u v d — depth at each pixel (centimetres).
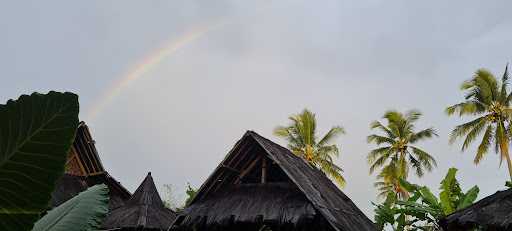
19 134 107
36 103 106
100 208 159
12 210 113
